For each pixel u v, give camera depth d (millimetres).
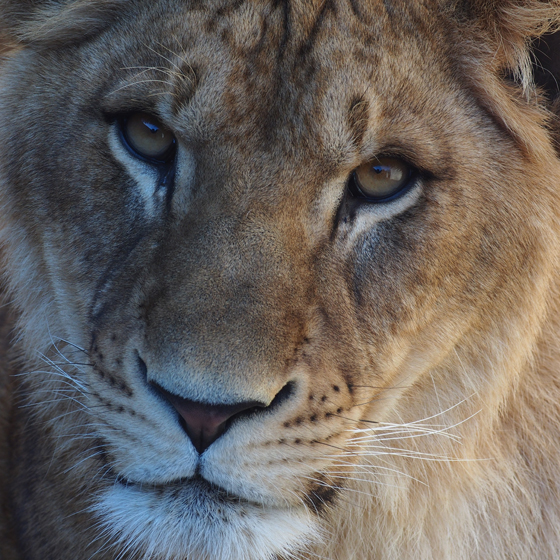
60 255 4523
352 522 4973
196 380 3416
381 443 4773
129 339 3809
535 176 4406
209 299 3568
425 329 4352
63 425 5023
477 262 4309
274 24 3879
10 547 5949
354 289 4062
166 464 3703
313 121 3791
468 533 5000
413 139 3959
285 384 3682
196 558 4344
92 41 4492
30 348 5109
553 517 5031
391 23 4031
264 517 3896
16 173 4738
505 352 4570
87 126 4320
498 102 4254
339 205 3959
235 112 3789
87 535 5113
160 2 4211
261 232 3721
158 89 3910
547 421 4949
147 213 4133
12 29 5031
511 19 4289
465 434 4727
